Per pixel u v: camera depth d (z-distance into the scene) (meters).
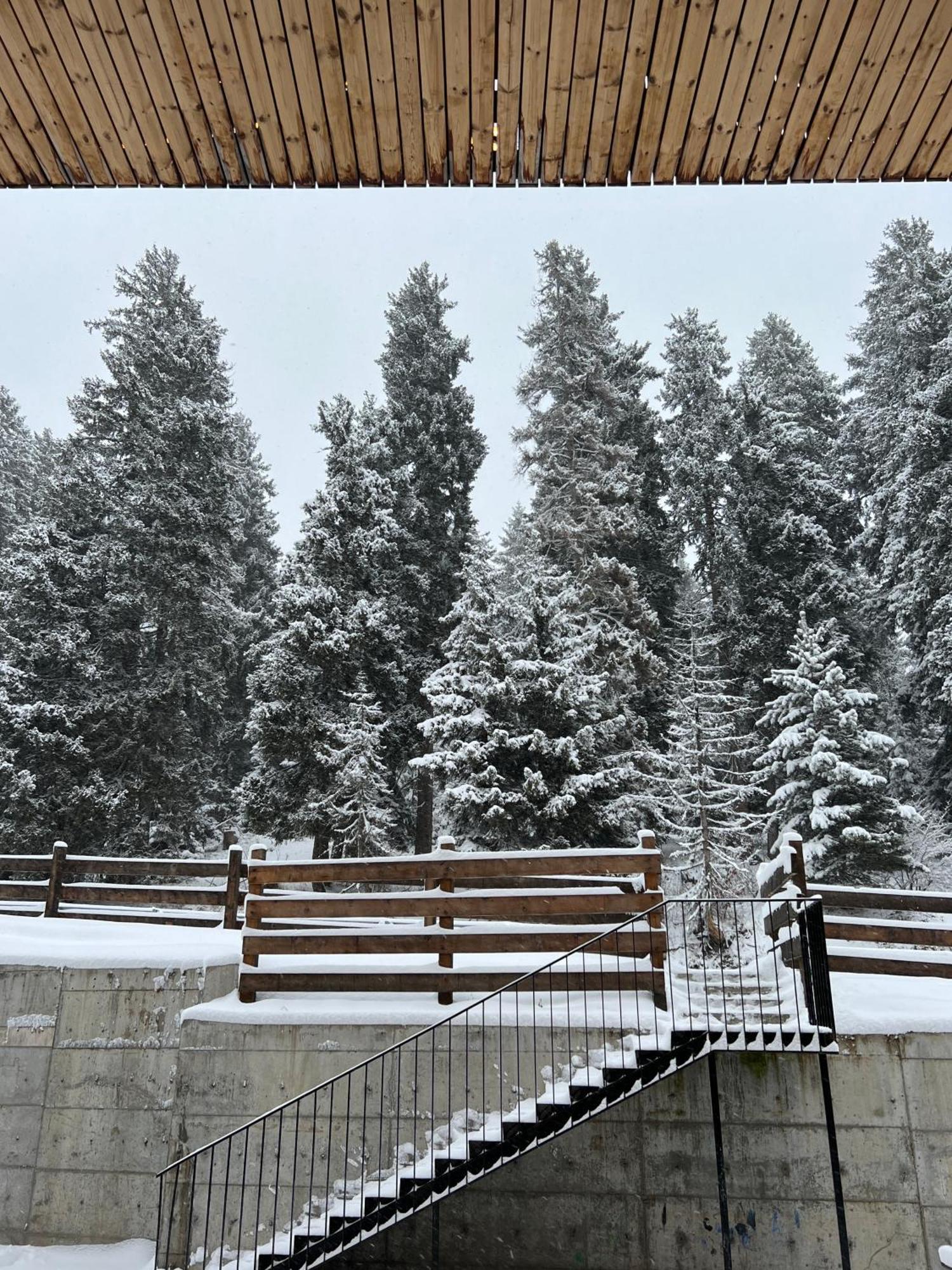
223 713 29.70
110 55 4.01
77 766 21.78
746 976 8.06
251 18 3.81
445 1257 7.15
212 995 8.34
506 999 7.89
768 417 27.62
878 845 17.98
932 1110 6.99
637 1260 6.92
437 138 4.41
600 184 4.67
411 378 29.16
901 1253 6.69
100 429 27.06
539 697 19.03
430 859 8.47
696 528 27.67
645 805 18.91
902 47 3.90
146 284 28.55
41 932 10.59
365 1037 7.78
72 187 4.80
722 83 4.08
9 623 23.39
